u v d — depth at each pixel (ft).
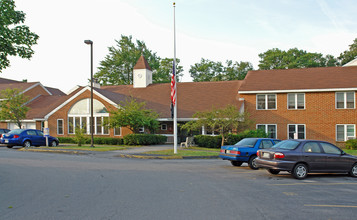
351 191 31.35
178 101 113.19
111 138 92.79
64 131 104.27
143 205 24.38
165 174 40.29
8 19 58.95
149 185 32.53
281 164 39.19
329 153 41.55
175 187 31.68
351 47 200.95
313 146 41.39
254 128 102.01
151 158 62.85
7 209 22.98
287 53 188.14
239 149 48.78
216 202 25.66
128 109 90.53
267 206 24.64
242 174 42.50
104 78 184.85
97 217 21.07
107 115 100.78
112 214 21.80
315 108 98.17
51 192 28.81
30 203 24.77
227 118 81.05
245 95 103.96
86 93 102.73
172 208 23.56
